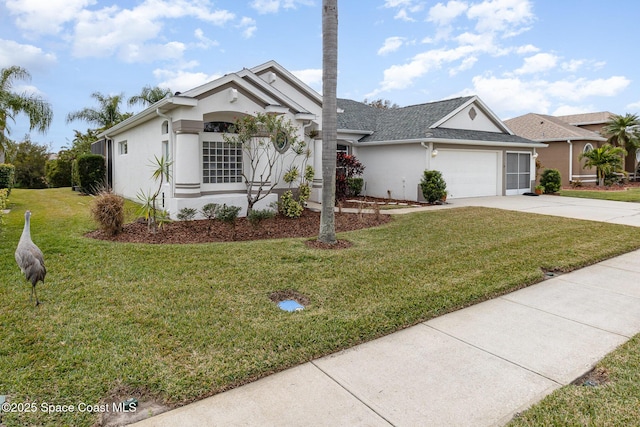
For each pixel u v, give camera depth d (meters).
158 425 2.74
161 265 6.28
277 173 12.33
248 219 9.84
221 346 3.78
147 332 4.02
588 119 32.59
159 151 12.26
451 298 5.20
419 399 3.10
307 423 2.79
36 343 3.73
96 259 6.52
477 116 19.22
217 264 6.40
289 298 5.17
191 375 3.29
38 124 16.44
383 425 2.79
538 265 6.84
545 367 3.60
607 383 3.33
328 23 7.70
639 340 4.14
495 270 6.44
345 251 7.44
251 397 3.10
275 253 7.14
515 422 2.82
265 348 3.78
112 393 3.05
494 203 15.82
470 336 4.24
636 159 31.77
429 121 17.80
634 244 8.54
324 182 8.00
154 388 3.12
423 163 16.33
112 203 8.38
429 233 9.29
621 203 15.96
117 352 3.61
